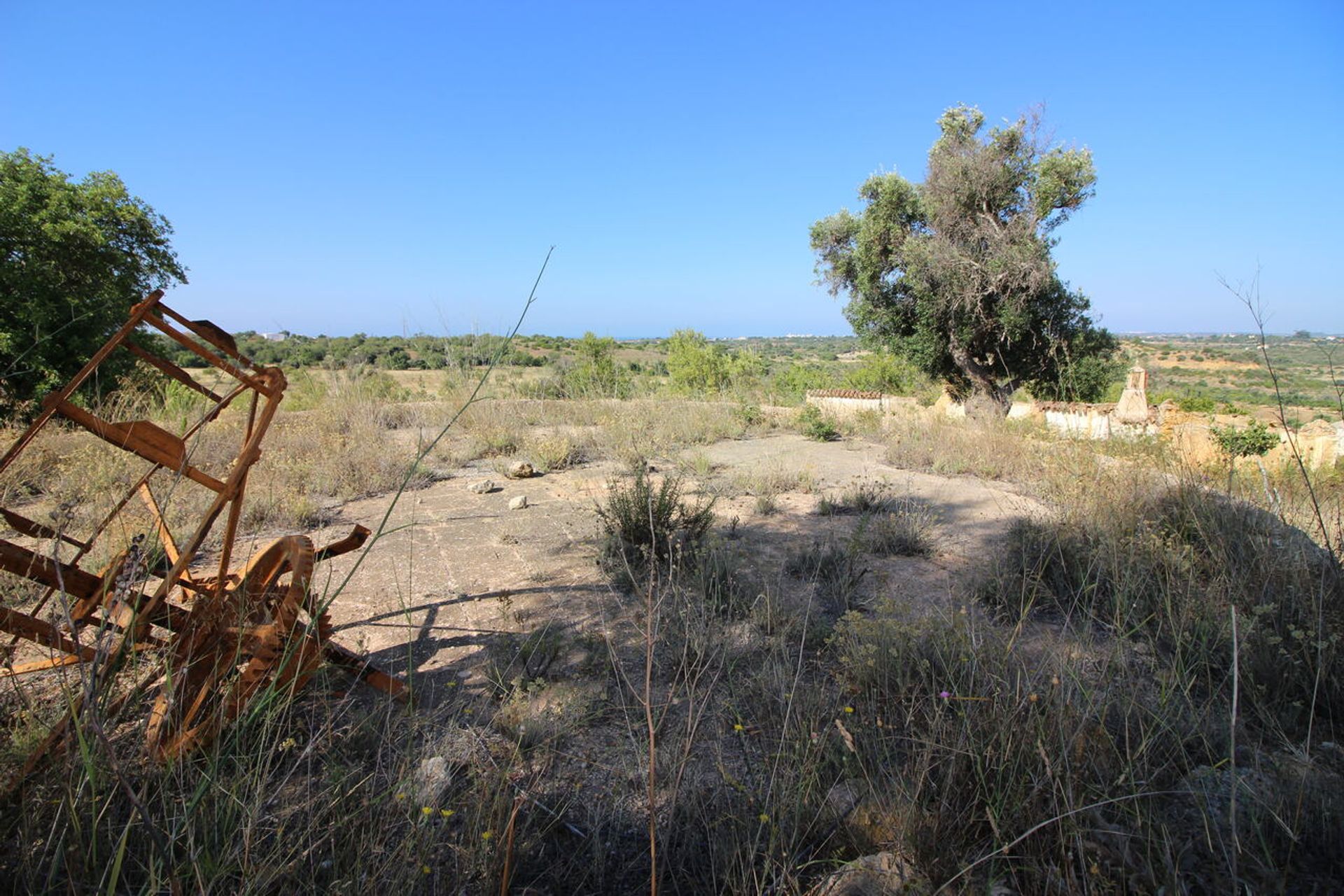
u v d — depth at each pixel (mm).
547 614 3869
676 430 10953
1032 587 4008
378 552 5035
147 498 3061
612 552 4691
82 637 3119
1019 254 20188
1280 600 3441
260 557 2744
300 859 1803
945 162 21828
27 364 10516
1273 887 1743
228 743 2162
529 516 6070
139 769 2074
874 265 24125
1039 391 21938
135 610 2113
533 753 2551
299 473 6809
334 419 10281
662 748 2580
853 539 4766
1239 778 2188
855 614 3098
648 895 1951
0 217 10977
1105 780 2109
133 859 1812
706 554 4406
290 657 2344
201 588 2740
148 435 2297
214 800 1937
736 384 18656
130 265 12852
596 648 3395
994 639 2992
